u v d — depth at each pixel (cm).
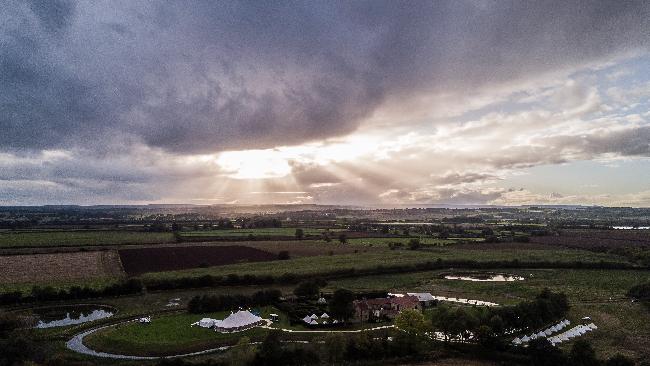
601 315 13712
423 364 9788
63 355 9875
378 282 19125
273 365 9262
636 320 13150
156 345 10775
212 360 9244
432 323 11488
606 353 10406
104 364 9512
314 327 12438
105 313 14100
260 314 13725
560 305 13150
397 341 10300
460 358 10175
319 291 16288
